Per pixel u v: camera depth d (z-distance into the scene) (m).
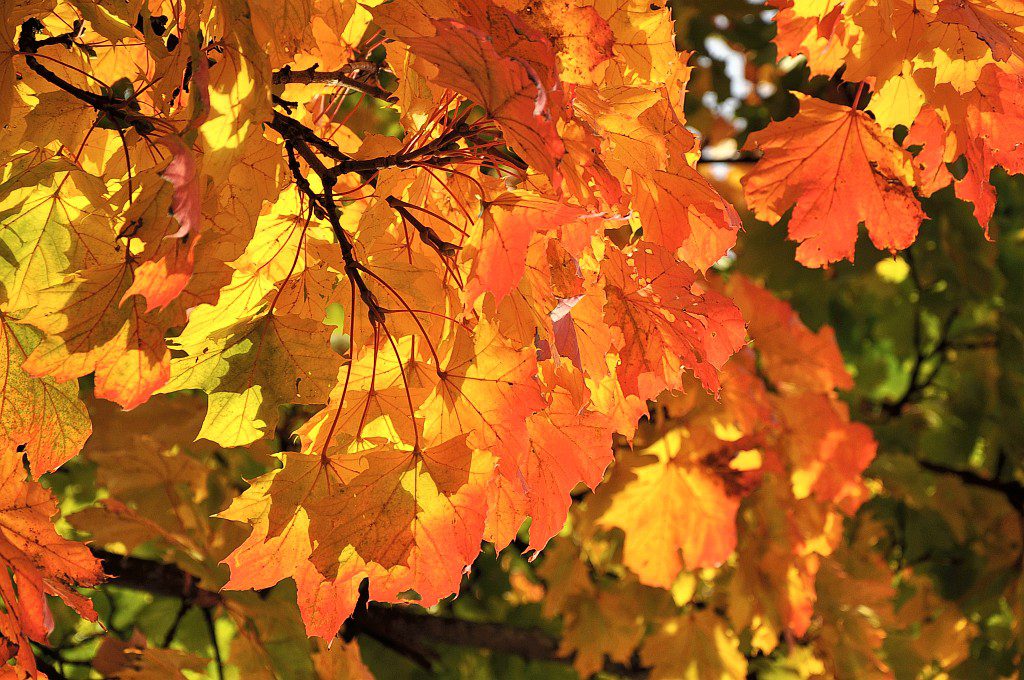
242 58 1.74
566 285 1.83
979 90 1.87
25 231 1.82
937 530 3.42
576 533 2.84
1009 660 3.31
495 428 1.81
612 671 3.44
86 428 1.86
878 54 1.89
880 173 1.94
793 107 3.13
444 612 3.45
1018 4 1.87
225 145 1.73
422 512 1.79
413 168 1.84
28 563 1.86
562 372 1.86
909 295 3.75
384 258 1.84
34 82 1.84
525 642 3.18
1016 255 3.52
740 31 3.34
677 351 1.90
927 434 3.71
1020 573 3.31
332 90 1.97
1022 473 3.72
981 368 3.62
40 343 1.78
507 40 1.76
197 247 1.76
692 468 2.45
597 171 1.81
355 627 2.91
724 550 2.48
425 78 1.81
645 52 1.88
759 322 2.71
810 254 1.96
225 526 2.43
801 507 2.71
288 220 1.86
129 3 1.84
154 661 2.17
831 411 2.65
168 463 2.40
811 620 2.92
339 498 1.79
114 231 1.83
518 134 1.75
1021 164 1.89
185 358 1.82
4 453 1.85
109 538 2.32
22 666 1.85
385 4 1.79
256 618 2.32
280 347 1.83
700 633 2.82
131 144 1.79
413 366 1.82
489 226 1.77
